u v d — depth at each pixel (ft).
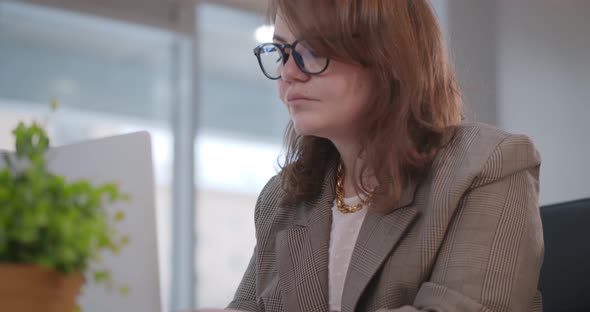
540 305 4.15
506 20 9.50
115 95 15.46
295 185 4.73
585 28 9.46
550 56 9.55
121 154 3.18
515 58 9.41
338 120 4.19
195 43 16.01
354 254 4.17
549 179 9.29
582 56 9.44
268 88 16.93
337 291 4.27
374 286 4.05
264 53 4.28
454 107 4.51
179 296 15.15
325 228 4.46
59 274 2.34
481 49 9.29
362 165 4.33
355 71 4.17
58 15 15.16
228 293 15.49
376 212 4.16
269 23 4.52
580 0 9.51
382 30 4.16
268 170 16.56
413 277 3.90
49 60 15.07
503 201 3.90
